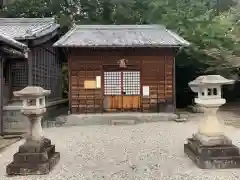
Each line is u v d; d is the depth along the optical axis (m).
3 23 15.56
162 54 14.03
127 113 13.68
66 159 7.01
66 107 18.05
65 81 21.27
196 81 6.75
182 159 6.79
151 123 12.44
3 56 10.40
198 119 13.35
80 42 13.51
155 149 7.77
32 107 6.14
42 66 14.16
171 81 14.00
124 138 9.30
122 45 13.03
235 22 19.12
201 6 22.38
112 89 14.00
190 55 18.03
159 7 21.22
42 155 6.02
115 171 5.97
